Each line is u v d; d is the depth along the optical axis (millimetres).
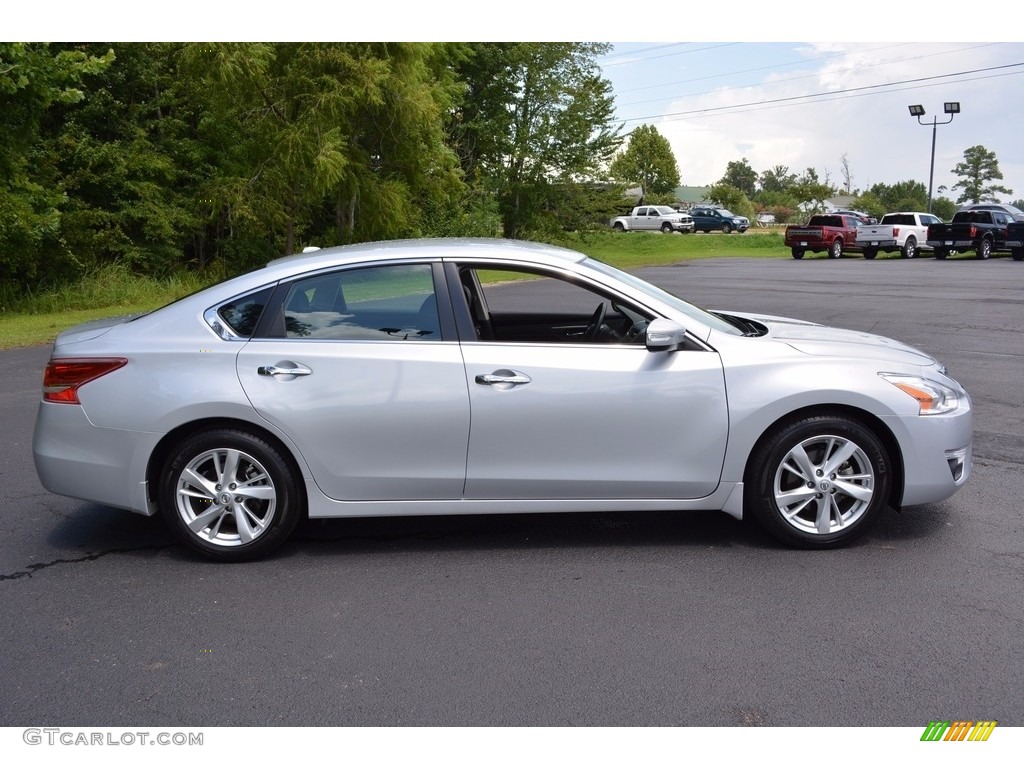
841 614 3840
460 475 4438
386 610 3973
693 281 23531
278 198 23688
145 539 4895
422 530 4977
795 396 4355
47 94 18156
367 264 4508
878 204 76375
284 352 4398
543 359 4387
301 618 3908
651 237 51188
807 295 18625
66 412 4445
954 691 3234
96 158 22031
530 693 3275
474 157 39188
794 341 4664
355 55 21875
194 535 4484
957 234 33281
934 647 3545
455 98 33594
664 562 4449
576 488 4473
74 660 3566
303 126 21375
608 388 4371
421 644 3656
